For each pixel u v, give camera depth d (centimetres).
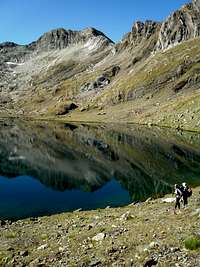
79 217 4131
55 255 2708
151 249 2433
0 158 9294
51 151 10512
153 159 9044
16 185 6556
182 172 7569
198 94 19250
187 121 16362
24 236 3447
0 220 4203
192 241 2356
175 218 3222
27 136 14538
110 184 6631
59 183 6725
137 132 15438
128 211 4112
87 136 14450
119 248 2598
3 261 2738
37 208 5119
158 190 6112
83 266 2412
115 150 10581
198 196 4316
